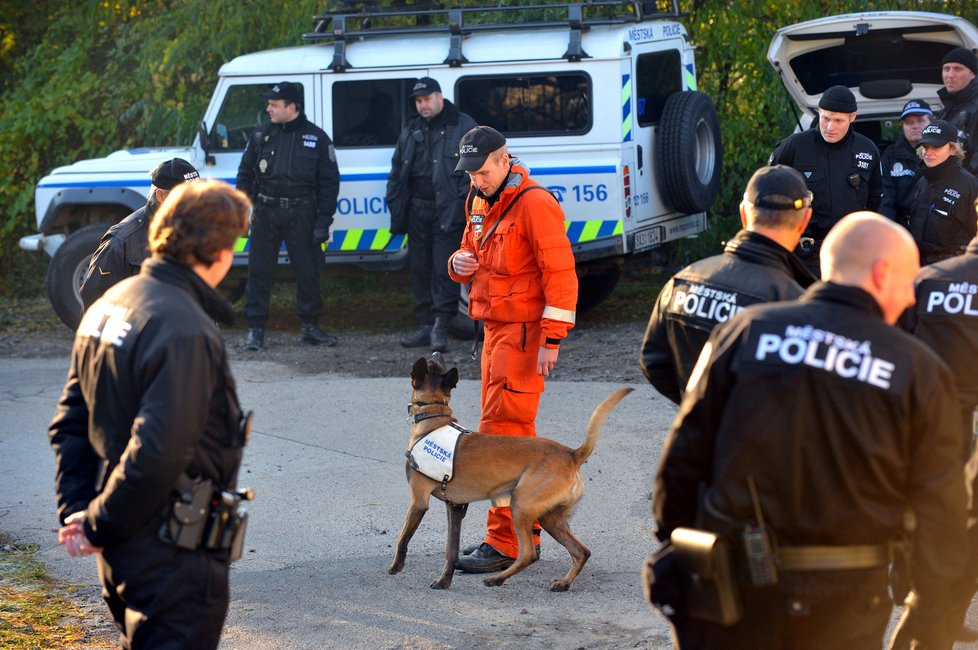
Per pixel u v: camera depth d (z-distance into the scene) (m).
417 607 7.28
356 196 15.96
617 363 14.39
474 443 7.58
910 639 4.76
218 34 19.77
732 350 4.09
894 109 15.34
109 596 4.54
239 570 8.04
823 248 4.22
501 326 7.89
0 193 21.00
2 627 6.92
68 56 21.47
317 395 13.12
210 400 4.30
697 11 19.53
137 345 4.20
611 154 15.09
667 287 5.59
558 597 7.44
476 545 8.42
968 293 5.89
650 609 7.18
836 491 3.88
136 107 20.19
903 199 11.29
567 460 7.52
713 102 18.03
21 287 21.17
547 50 15.22
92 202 16.31
